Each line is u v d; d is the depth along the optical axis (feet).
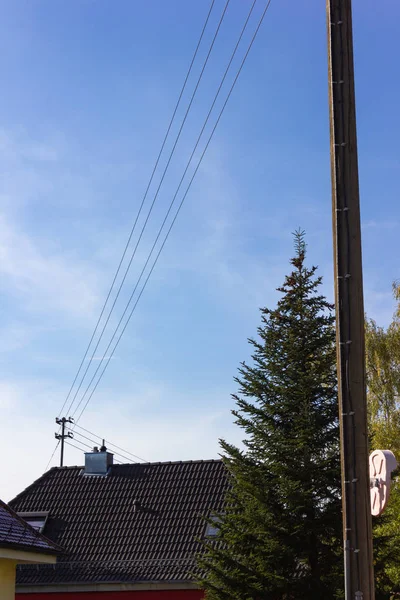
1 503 54.60
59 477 103.71
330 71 29.86
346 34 29.81
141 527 92.12
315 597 55.67
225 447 61.00
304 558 58.13
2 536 48.65
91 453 103.30
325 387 59.88
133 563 87.61
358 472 26.99
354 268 28.32
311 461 56.65
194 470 98.94
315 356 61.72
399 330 102.01
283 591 56.90
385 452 27.12
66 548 91.81
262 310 63.16
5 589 49.49
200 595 82.84
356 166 28.99
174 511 93.09
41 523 96.27
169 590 84.23
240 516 59.06
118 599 85.71
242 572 57.62
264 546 57.41
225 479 95.86
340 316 28.12
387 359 100.53
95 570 88.02
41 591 88.02
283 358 61.62
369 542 26.50
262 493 57.82
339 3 30.01
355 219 28.60
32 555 51.06
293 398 59.77
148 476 99.81
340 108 29.32
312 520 56.59
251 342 62.54
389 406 98.58
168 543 88.89
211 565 59.31
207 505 92.43
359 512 26.68
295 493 55.83
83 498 98.78
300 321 62.13
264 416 60.59
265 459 59.41
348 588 26.27
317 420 58.49
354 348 27.76
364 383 27.61
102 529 93.40
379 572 57.62
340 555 57.11
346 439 27.27
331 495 56.90
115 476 101.30
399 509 77.00
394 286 104.78
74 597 87.10
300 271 63.93
